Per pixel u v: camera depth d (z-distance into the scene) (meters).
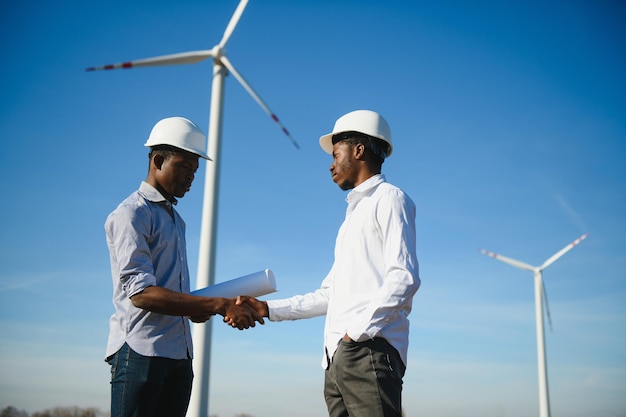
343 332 4.44
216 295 5.17
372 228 4.55
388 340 4.33
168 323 4.65
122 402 4.45
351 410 4.30
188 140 4.99
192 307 4.69
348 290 4.52
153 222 4.76
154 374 4.49
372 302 4.27
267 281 5.33
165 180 4.94
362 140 4.87
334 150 4.98
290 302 5.25
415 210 4.67
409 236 4.43
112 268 4.74
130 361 4.48
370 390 4.23
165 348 4.57
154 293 4.47
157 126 5.06
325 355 4.58
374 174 4.87
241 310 5.00
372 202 4.61
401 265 4.31
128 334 4.54
